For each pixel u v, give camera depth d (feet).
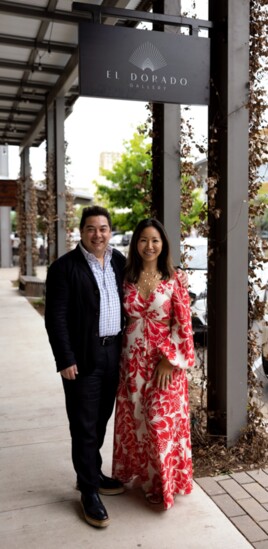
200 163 13.60
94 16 9.74
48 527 8.46
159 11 11.85
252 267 11.73
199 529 8.39
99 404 9.01
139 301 8.78
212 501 9.26
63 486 9.86
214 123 11.16
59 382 16.96
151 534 8.25
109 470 10.48
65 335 8.40
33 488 9.77
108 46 9.65
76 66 22.13
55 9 18.38
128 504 9.12
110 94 9.71
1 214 72.95
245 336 11.29
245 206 11.05
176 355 8.73
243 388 11.38
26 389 16.19
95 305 8.46
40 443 11.91
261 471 10.46
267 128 11.35
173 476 9.14
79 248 8.70
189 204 12.35
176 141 12.03
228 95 10.70
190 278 20.70
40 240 84.89
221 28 10.78
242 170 10.98
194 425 11.75
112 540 8.10
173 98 10.20
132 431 9.30
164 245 8.83
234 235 11.00
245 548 7.91
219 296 11.39
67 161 29.66
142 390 8.92
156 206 12.51
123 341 9.07
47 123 30.19
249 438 11.50
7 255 73.92
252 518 8.71
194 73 10.33
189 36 10.23
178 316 8.75
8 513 8.88
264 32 10.98
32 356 20.45
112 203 48.29
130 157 46.78
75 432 8.75
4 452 11.40
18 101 30.19
